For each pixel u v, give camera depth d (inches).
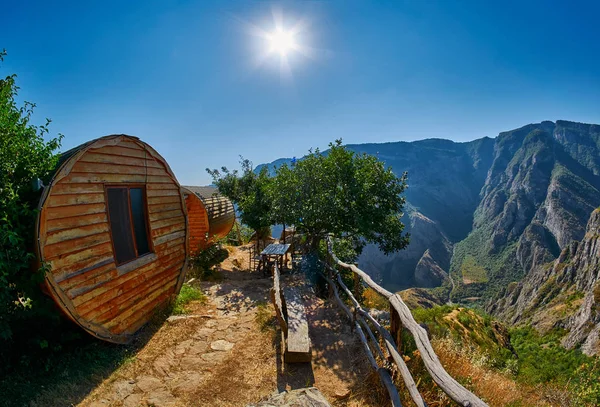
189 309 280.1
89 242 188.7
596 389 266.5
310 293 309.3
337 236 407.5
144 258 246.5
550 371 496.4
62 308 165.0
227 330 227.6
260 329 226.4
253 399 150.5
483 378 181.5
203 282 386.3
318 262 393.1
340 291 352.2
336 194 384.5
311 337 211.8
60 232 167.3
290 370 173.5
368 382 157.9
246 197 569.9
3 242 139.9
